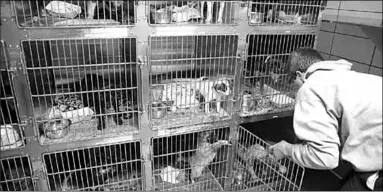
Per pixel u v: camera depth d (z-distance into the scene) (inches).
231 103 66.7
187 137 74.4
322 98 44.9
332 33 77.1
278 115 71.2
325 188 77.6
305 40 73.5
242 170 75.7
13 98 48.8
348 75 45.7
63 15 50.5
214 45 68.2
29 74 55.7
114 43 64.1
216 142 72.1
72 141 55.3
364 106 43.3
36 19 49.7
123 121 62.4
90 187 64.7
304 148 47.3
